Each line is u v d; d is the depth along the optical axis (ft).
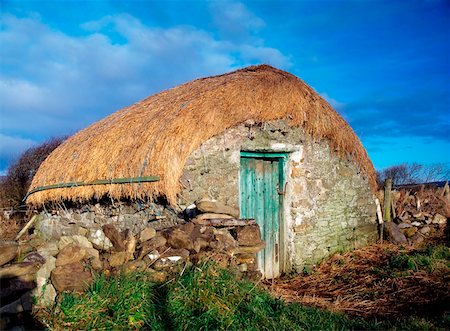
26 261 14.93
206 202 20.86
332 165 28.50
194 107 23.53
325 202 27.86
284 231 26.50
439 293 18.90
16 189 53.01
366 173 30.89
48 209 30.78
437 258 24.44
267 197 25.99
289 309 16.29
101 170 24.09
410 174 55.06
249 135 24.56
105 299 14.10
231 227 20.70
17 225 37.45
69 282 14.88
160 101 29.35
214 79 29.37
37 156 55.57
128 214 23.93
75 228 27.55
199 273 15.66
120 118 30.07
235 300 15.20
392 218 33.24
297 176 26.55
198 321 13.70
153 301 14.73
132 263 16.61
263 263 25.35
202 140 22.56
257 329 13.82
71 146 31.53
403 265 23.82
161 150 21.80
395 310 17.46
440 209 33.55
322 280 23.35
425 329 14.65
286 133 26.11
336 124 28.45
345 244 28.76
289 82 26.71
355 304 18.37
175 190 20.97
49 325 13.23
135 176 21.97
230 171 23.65
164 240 18.15
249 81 25.44
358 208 30.01
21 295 14.06
